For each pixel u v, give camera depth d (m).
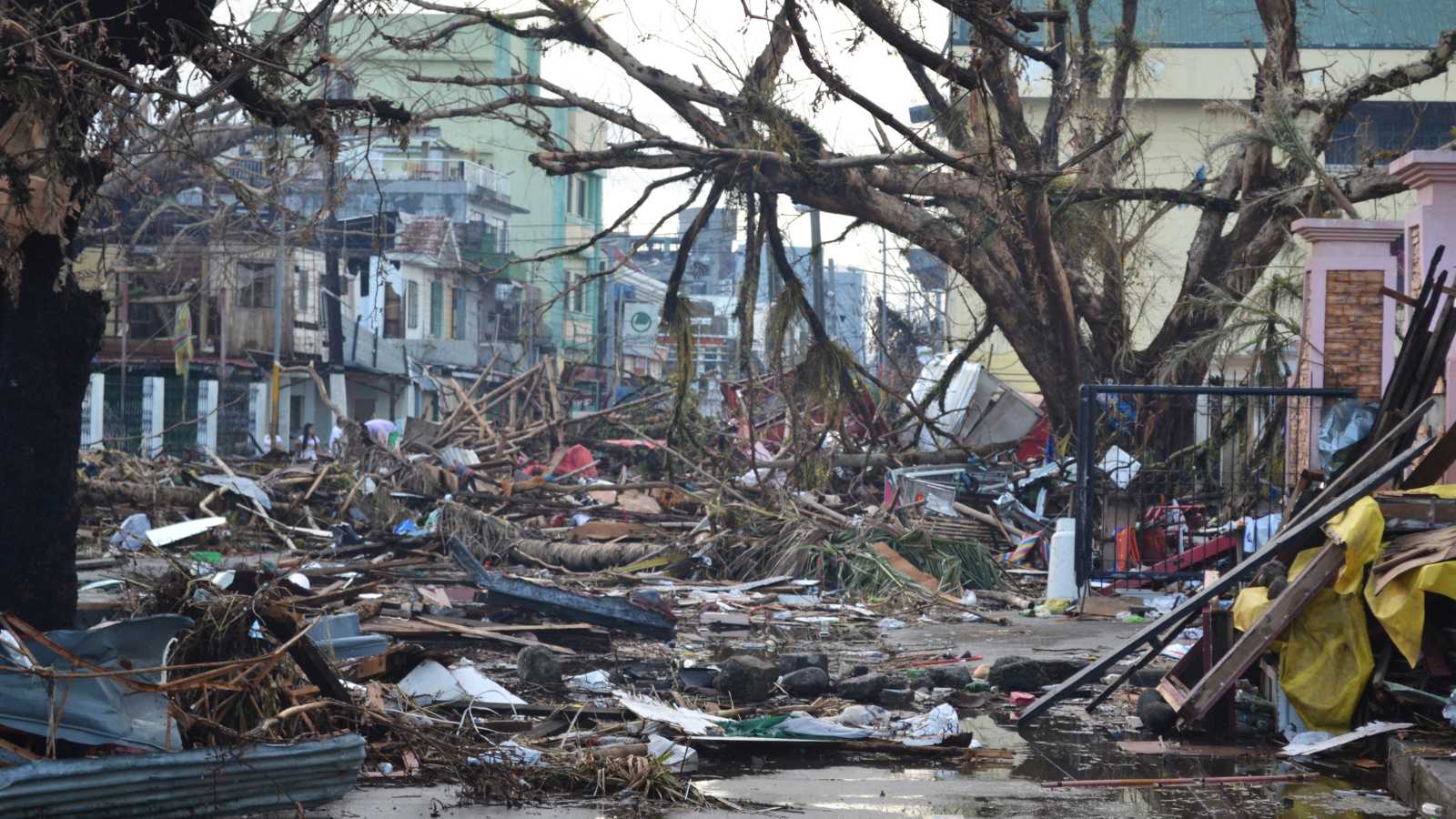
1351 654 11.73
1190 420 33.59
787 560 28.41
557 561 31.42
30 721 8.04
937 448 42.84
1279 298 33.50
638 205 34.06
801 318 36.69
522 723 12.27
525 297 102.81
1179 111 72.06
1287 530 13.41
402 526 35.50
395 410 91.44
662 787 9.95
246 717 9.21
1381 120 70.31
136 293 66.12
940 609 24.44
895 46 16.55
